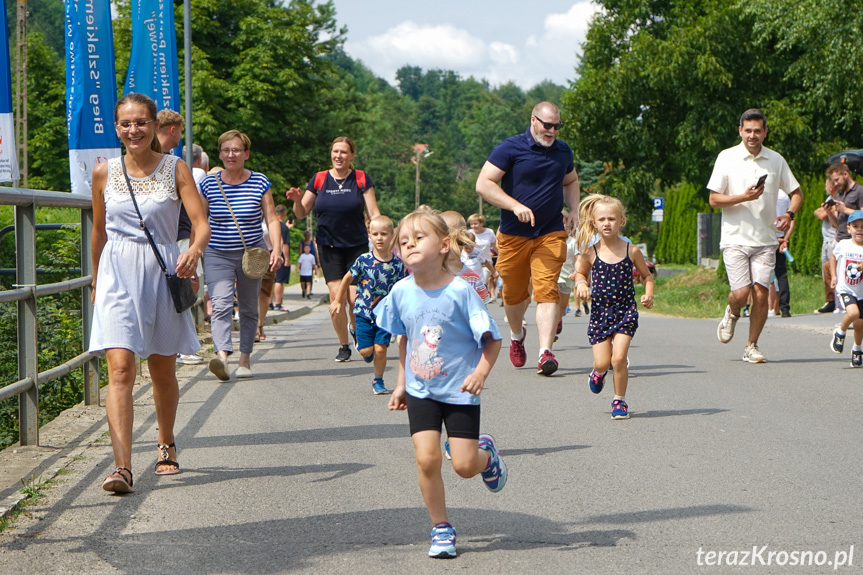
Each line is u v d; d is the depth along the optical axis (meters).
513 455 5.79
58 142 53.34
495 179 8.85
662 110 34.12
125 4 38.84
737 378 8.70
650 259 46.94
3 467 5.50
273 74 37.59
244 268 8.88
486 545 4.14
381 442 6.20
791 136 31.00
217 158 37.22
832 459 5.59
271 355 11.23
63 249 10.05
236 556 4.03
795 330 12.97
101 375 8.65
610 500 4.80
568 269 12.91
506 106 161.75
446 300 4.16
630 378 8.83
